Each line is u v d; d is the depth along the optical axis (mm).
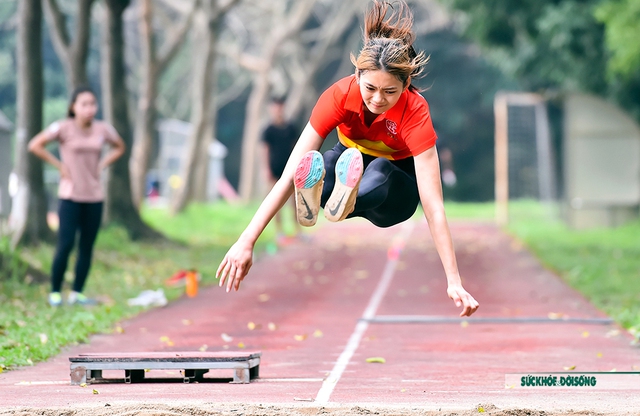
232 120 112250
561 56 56625
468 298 10141
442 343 19531
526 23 54625
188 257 36594
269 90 78938
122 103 39531
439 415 11266
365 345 19312
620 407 12062
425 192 10719
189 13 54156
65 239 24078
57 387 14133
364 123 11086
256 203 75250
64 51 37375
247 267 10281
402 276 33844
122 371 16188
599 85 56406
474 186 109375
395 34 11078
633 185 53531
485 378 15008
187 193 56188
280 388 13984
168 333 20984
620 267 33875
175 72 100938
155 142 102062
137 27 96312
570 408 11859
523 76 61344
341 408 11711
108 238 36188
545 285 30344
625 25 42125
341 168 10297
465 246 43938
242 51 96312
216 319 23453
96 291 27141
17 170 31812
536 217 64125
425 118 10844
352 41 95438
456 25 94688
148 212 56812
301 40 85250
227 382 14664
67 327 20297
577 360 16953
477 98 104812
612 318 22828
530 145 82938
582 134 53812
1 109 93938
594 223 53375
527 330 21328
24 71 31703
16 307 23172
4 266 26609
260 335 20859
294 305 26406
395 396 13164
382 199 10930
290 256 39844
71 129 24359
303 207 10344
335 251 42031
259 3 79625
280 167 42219
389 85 10438
